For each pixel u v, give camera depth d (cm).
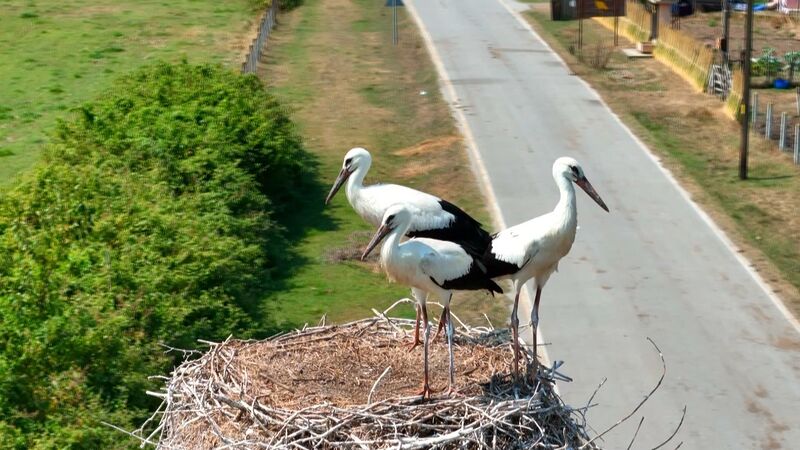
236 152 2388
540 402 1012
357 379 1092
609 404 1647
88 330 1410
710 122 3275
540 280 1189
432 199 1359
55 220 1709
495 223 2392
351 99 3562
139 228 1770
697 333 1891
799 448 1545
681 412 1631
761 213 2483
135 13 4869
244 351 1133
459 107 3406
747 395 1686
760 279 2119
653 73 3922
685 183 2694
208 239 1819
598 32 4656
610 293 2045
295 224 2445
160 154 2214
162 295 1578
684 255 2234
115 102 2577
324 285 2066
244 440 965
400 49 4331
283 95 3578
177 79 2762
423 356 1147
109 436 1298
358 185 1416
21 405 1320
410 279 1102
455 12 5103
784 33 4797
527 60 4097
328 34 4619
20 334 1381
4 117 3200
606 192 2620
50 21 4641
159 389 1430
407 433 977
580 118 3300
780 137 3041
